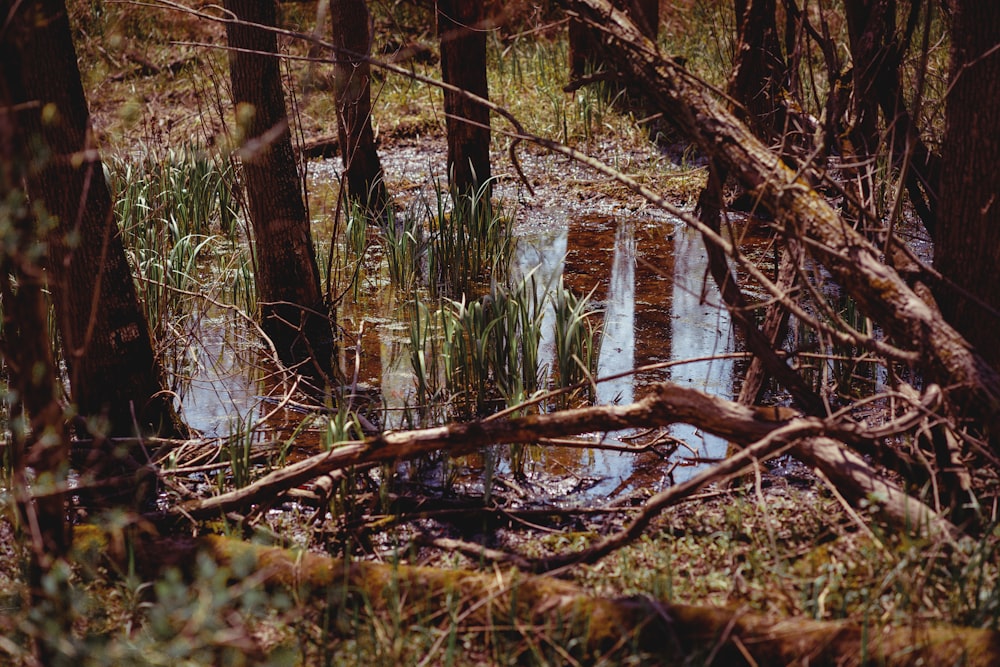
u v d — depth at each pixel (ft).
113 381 15.01
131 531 11.64
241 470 13.67
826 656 9.29
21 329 9.20
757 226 25.82
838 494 11.90
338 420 13.97
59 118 13.46
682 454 15.46
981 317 12.74
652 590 10.94
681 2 41.16
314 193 29.37
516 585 10.31
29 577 10.55
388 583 10.77
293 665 9.77
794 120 14.58
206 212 25.39
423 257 24.44
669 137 31.60
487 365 17.19
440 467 15.15
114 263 14.78
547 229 26.55
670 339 19.39
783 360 13.47
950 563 10.66
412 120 34.65
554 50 37.78
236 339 19.98
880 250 13.57
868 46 14.52
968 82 12.44
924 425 11.87
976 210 12.59
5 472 13.37
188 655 9.55
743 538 12.50
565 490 14.46
